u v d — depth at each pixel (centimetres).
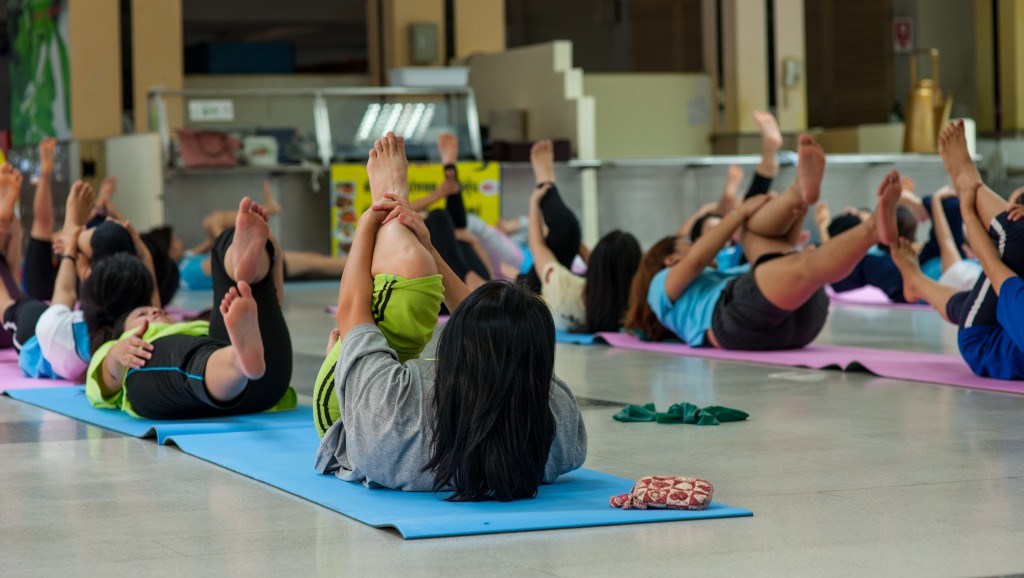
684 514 276
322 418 330
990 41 1720
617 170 1445
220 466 348
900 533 262
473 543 255
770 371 556
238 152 1300
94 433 412
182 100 1300
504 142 1384
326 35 2309
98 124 1433
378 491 305
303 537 263
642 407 434
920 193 1526
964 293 521
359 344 307
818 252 574
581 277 731
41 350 529
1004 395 469
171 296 732
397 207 327
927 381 508
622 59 2155
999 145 1669
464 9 1616
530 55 1512
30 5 1570
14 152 1569
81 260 581
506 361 284
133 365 424
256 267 409
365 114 1342
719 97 1594
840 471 331
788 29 1579
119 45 1440
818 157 582
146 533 270
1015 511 282
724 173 1483
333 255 1303
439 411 289
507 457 285
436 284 322
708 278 649
